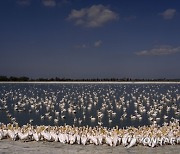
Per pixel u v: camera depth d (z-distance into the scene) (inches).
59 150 1179.3
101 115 2313.0
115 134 1300.4
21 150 1173.7
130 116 2363.4
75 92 4810.5
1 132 1363.2
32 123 2121.1
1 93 4677.7
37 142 1300.4
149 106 3058.6
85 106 2972.4
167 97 3946.9
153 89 5787.4
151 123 2119.8
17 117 2363.4
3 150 1171.9
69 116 2411.4
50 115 2455.7
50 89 5757.9
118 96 4173.2
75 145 1256.2
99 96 4128.9
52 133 1326.3
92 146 1244.5
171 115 2466.8
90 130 1382.9
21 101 3267.7
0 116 2416.3
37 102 3238.2
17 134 1349.7
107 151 1173.1
